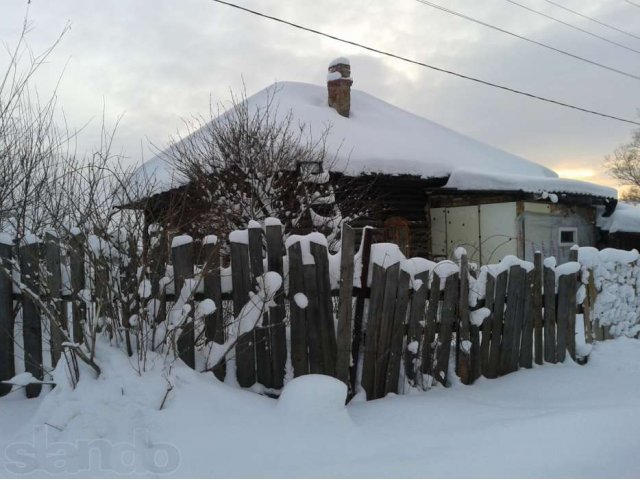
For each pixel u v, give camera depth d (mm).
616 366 5277
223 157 7789
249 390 3906
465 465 2912
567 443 3189
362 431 3404
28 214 4902
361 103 16578
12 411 3578
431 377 4520
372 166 11547
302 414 3355
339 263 4203
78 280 3701
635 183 43219
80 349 3234
